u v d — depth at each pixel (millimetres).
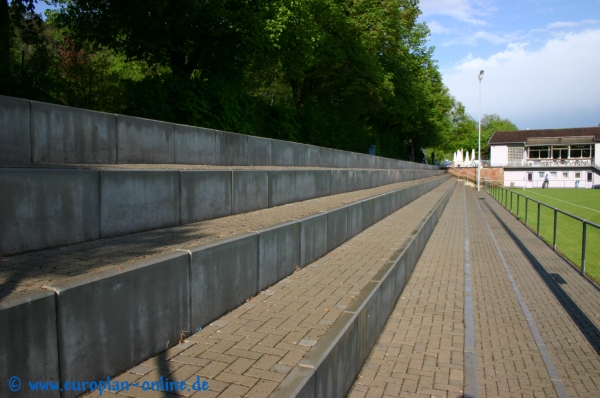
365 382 5113
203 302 4770
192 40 17047
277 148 14398
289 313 5305
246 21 16781
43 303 2973
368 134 36688
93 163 7734
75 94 14055
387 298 7059
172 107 13195
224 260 5160
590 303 9109
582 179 80000
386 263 7652
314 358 3787
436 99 56438
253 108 17188
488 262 12945
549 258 13789
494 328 7574
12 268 4059
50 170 5043
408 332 6738
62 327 3111
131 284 3740
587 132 89938
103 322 3459
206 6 15547
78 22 15977
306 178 12844
